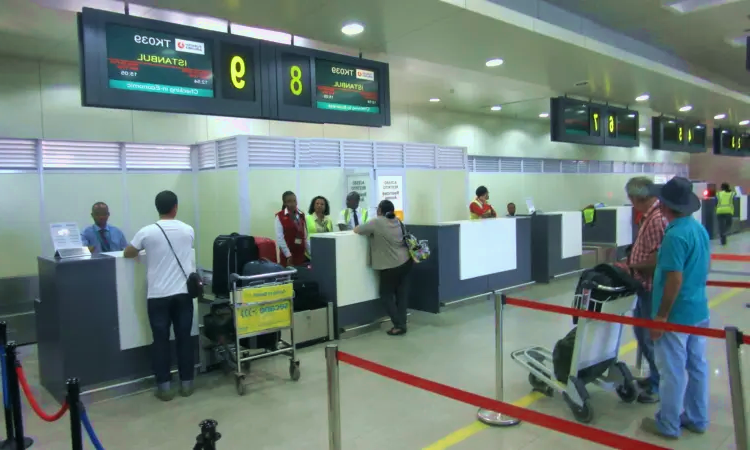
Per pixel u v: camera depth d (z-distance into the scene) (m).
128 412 3.91
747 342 2.50
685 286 3.09
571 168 17.41
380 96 5.41
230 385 4.44
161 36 4.00
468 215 11.48
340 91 5.10
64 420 3.80
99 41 3.70
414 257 5.70
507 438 3.32
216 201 8.16
